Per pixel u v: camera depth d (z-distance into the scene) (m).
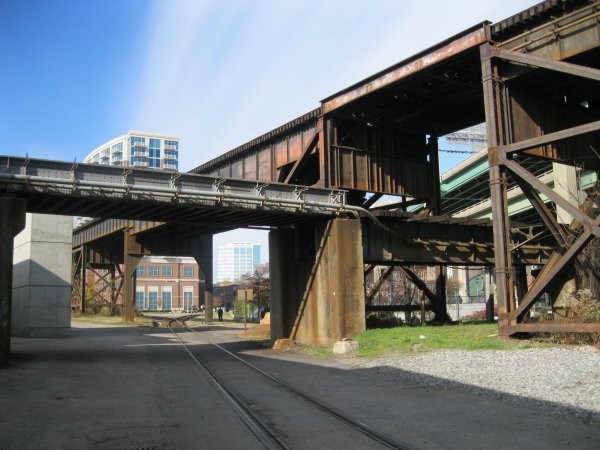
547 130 22.98
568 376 12.34
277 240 28.06
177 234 51.56
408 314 32.41
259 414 9.70
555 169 37.47
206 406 10.56
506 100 21.33
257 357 20.84
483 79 21.08
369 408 10.11
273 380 14.16
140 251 52.47
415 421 8.93
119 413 9.83
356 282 24.06
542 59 19.25
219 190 21.77
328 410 9.95
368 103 26.09
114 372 15.89
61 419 9.27
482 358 15.76
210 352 23.08
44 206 21.19
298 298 26.55
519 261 32.22
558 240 20.50
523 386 11.66
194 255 55.56
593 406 9.47
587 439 7.58
